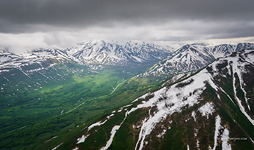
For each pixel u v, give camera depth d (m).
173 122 141.38
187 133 128.62
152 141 126.31
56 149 135.38
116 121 153.50
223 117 136.12
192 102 159.25
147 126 142.38
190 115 145.12
